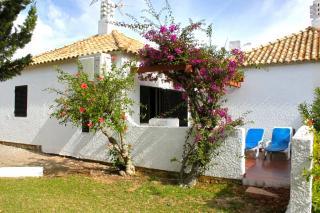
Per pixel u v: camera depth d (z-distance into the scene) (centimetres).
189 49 973
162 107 1530
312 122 930
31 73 1683
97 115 1063
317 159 689
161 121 1212
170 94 1582
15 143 1752
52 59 1532
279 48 1599
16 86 1769
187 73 996
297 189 653
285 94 1427
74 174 1159
